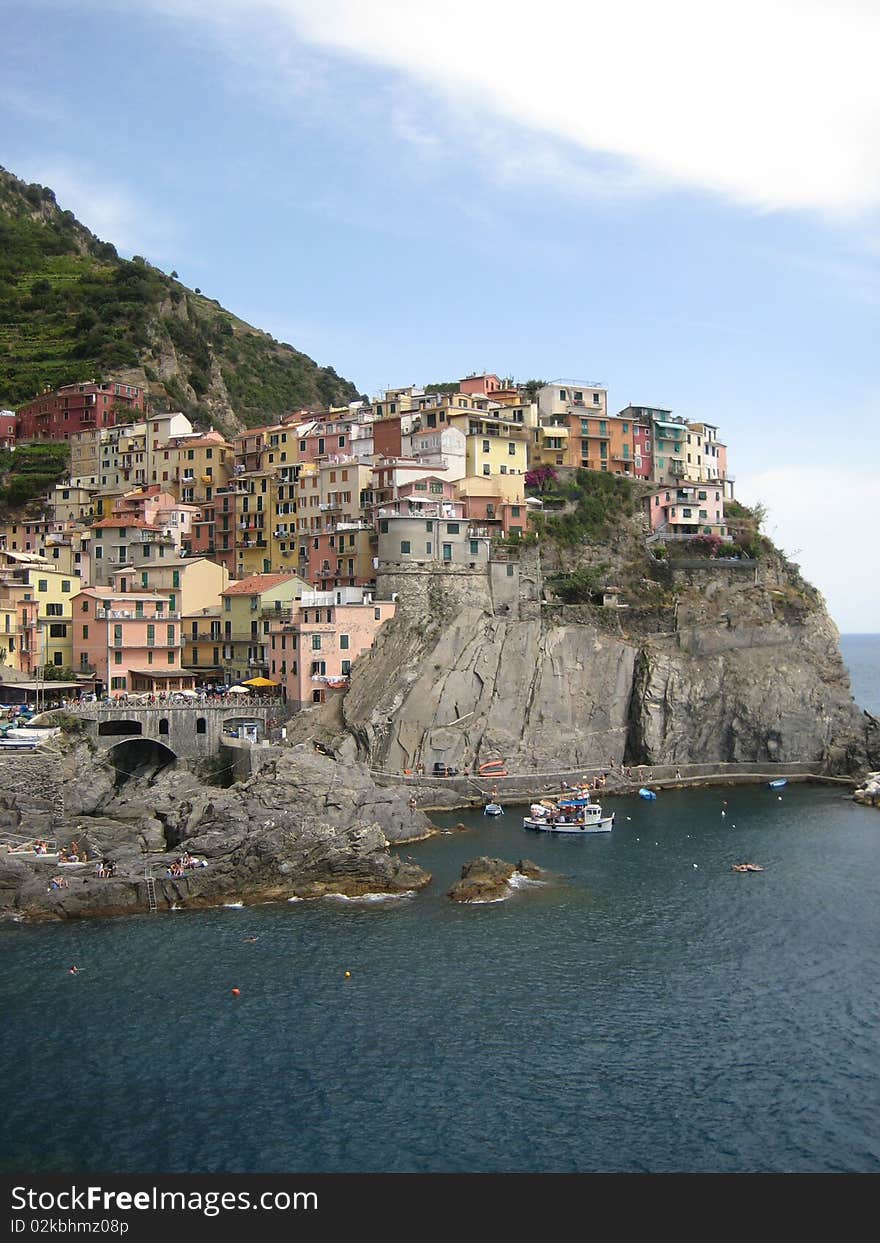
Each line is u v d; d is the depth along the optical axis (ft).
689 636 539.70
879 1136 202.49
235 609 506.48
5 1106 211.00
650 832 416.67
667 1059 230.07
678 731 522.06
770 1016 249.96
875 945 294.05
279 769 365.40
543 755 492.54
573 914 317.42
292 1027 243.19
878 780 496.64
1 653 464.65
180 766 418.31
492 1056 230.89
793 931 304.50
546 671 501.56
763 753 533.96
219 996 258.78
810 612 574.56
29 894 315.37
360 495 549.95
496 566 515.50
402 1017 248.52
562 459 625.41
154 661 483.10
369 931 302.45
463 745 475.72
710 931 304.09
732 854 384.47
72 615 479.41
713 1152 197.47
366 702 459.32
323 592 491.31
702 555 593.01
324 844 342.03
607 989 264.31
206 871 329.72
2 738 376.48
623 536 588.91
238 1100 213.66
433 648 478.59
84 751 393.70
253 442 650.84
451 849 387.96
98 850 344.28
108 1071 223.92
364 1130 204.03
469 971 274.57
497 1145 199.62
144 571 526.16
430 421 599.57
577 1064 227.81
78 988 263.49
